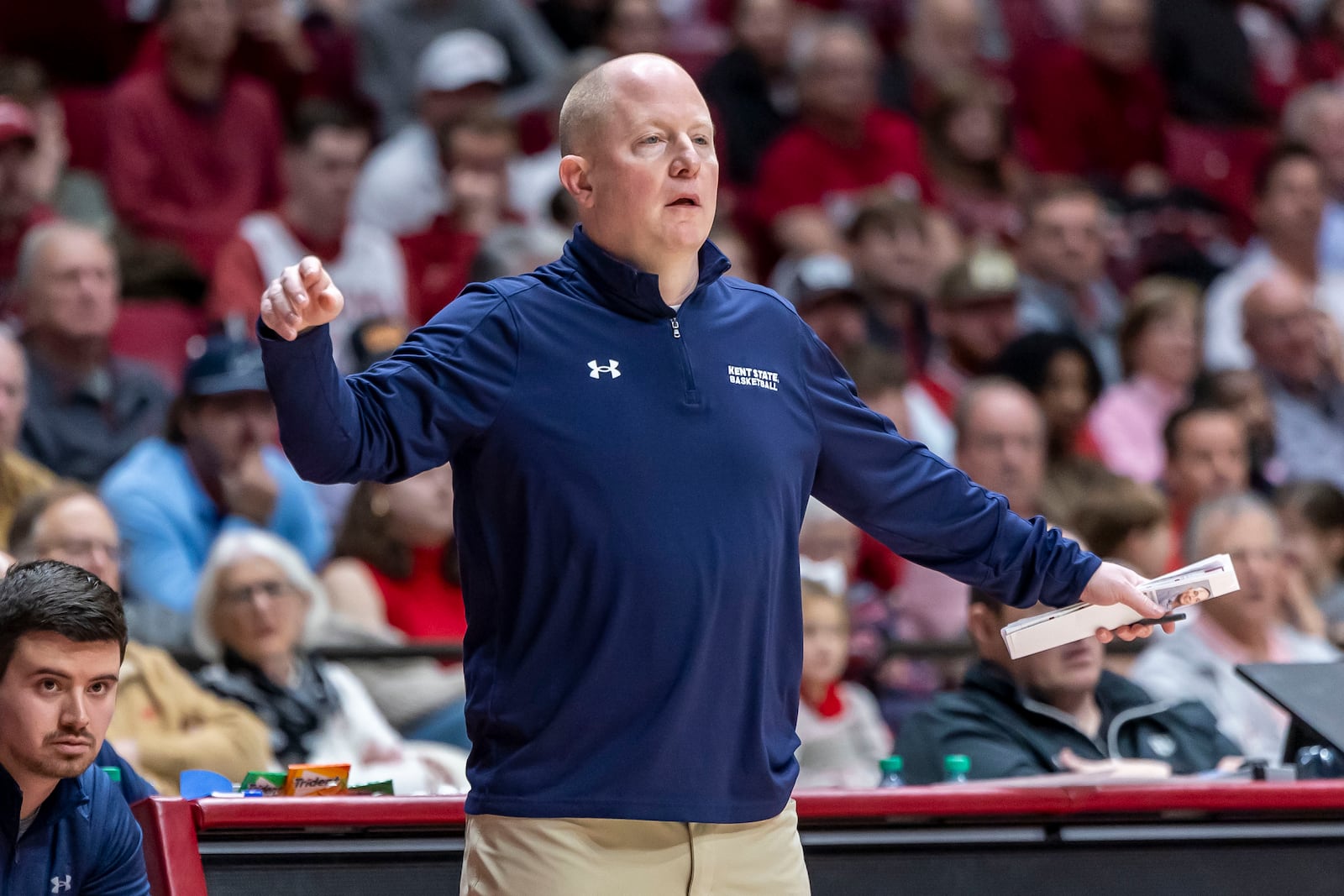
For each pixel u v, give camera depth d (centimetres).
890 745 1683
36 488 1756
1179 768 1333
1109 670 1392
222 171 2598
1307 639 1858
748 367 834
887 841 994
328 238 2452
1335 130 3186
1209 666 1691
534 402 794
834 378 880
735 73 3048
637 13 3156
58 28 2709
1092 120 3238
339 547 1798
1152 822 1016
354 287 2453
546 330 809
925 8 3306
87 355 1991
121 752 1359
